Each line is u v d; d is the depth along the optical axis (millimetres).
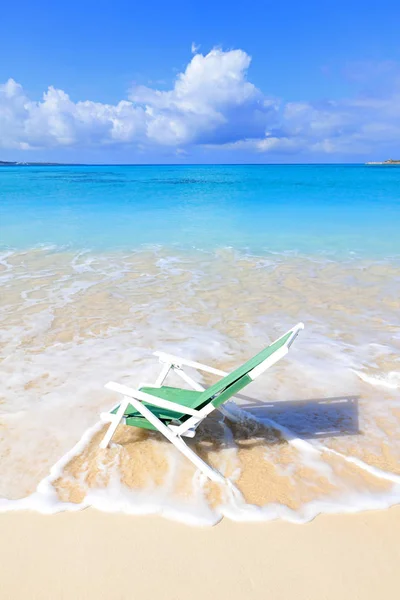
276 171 79938
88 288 8859
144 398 3844
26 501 3523
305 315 7531
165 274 9852
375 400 5047
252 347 6348
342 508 3480
